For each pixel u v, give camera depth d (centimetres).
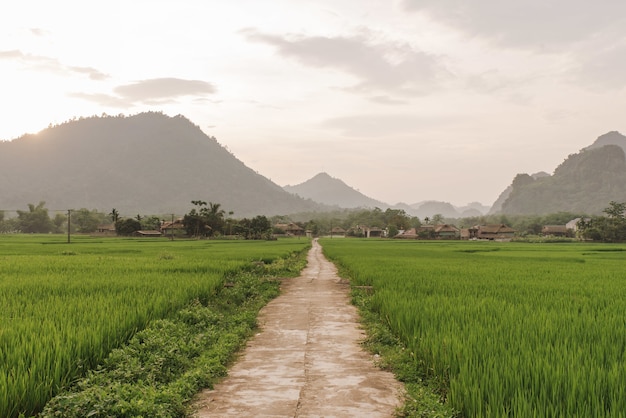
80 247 5269
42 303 1124
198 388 691
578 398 516
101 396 562
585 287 1605
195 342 917
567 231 14400
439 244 8644
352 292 1800
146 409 555
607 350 698
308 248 7469
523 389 557
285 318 1320
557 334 810
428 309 1073
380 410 614
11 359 639
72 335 746
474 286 1630
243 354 909
